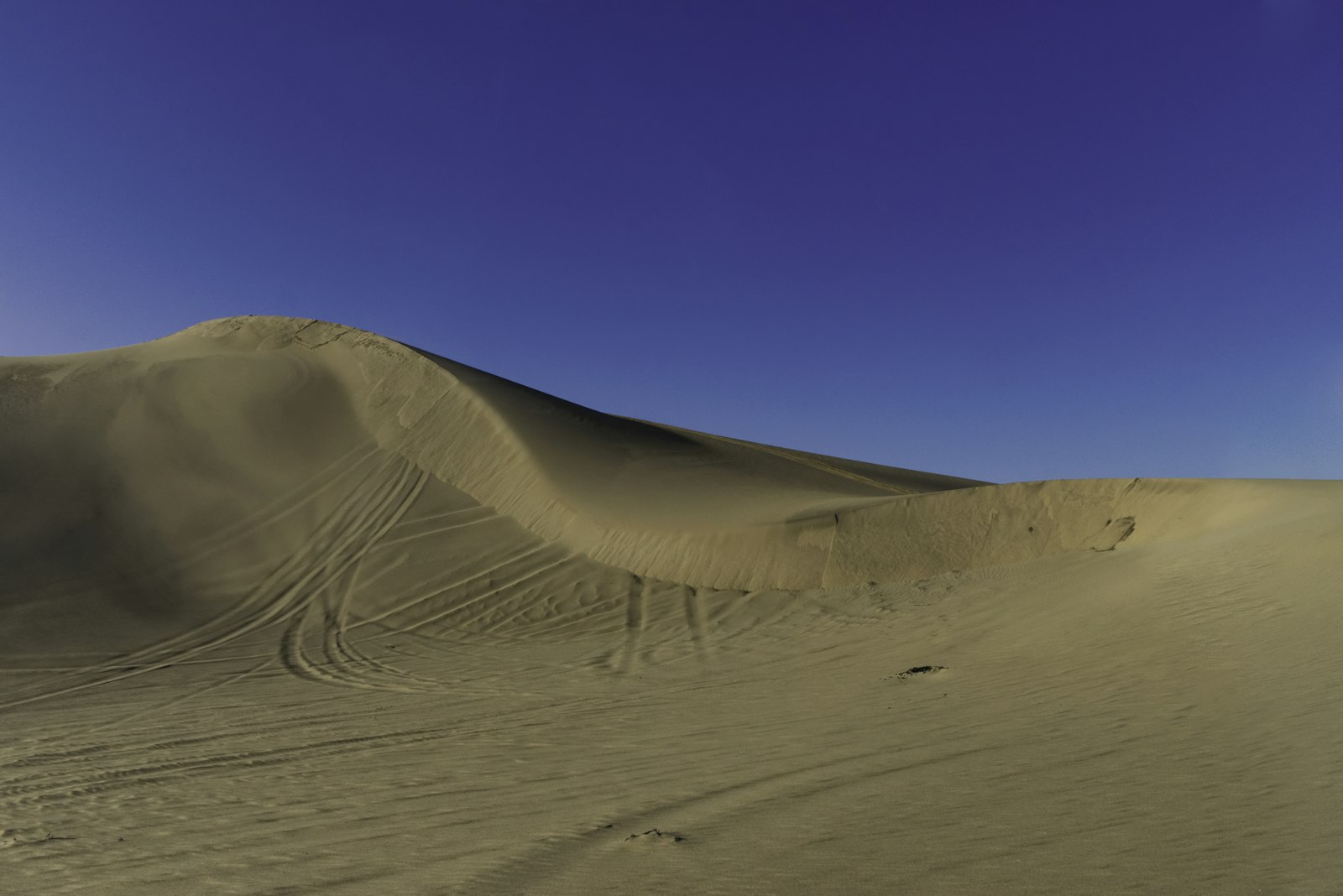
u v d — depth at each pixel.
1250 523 13.68
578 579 19.94
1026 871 4.04
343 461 27.22
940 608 14.42
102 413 29.28
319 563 22.06
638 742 8.48
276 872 5.46
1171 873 3.84
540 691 12.41
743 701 10.27
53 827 7.28
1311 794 4.67
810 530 18.75
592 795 6.59
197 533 23.64
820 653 13.06
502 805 6.58
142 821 7.24
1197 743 5.97
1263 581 10.34
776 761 7.06
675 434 38.22
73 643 17.61
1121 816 4.71
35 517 23.50
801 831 5.08
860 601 16.27
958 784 5.74
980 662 10.48
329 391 31.05
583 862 4.93
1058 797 5.20
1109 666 8.89
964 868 4.16
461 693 12.80
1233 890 3.57
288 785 8.09
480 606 19.25
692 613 17.41
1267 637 8.46
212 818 7.13
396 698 12.79
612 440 30.83
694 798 6.16
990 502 18.16
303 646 17.38
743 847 4.89
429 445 27.64
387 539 22.98
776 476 30.03
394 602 19.83
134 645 17.64
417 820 6.41
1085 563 14.95
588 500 23.45
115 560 22.12
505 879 4.75
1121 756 5.94
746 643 14.77
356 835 6.17
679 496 24.33
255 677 15.17
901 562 17.59
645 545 20.48
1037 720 7.36
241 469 26.72
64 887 5.66
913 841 4.67
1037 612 12.48
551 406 33.38
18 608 19.33
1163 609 10.55
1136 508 16.58
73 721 12.39
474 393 29.30
